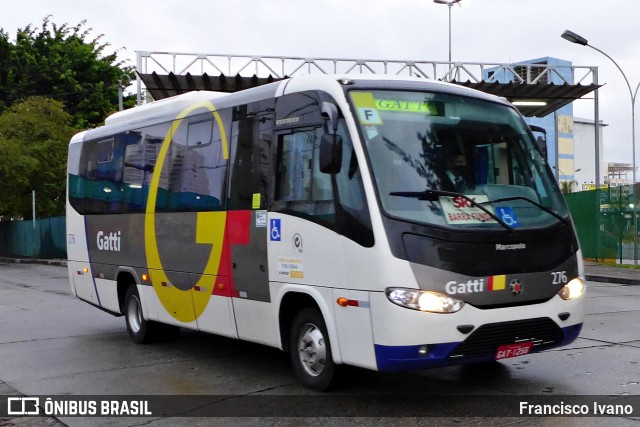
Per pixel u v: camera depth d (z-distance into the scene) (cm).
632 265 2045
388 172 615
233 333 788
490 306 599
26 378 805
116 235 1033
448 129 659
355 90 650
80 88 4241
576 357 819
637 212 2055
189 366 845
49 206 3800
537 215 650
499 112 701
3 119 3562
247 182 758
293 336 706
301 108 693
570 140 9044
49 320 1280
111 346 993
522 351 623
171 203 898
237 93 803
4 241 4197
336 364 657
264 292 726
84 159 1148
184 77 2261
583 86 2494
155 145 948
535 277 623
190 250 855
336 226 632
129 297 1018
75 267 1163
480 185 645
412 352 576
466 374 748
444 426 575
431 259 585
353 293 612
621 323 1070
